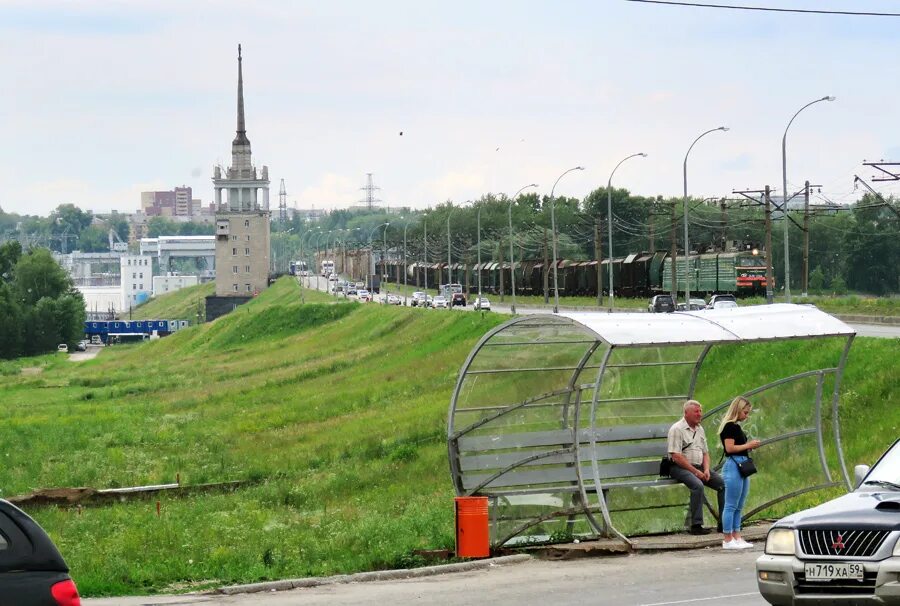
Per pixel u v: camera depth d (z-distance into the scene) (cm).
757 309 2906
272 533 3541
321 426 8012
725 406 3128
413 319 15250
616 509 2908
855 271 19738
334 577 2547
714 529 2898
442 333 12644
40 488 5631
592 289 16775
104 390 13912
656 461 2941
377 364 12144
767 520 3075
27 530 1341
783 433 3131
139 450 7456
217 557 2911
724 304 10344
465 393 3031
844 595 1700
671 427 2858
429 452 5881
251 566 2798
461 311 14138
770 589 1778
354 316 19250
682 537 2808
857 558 1700
